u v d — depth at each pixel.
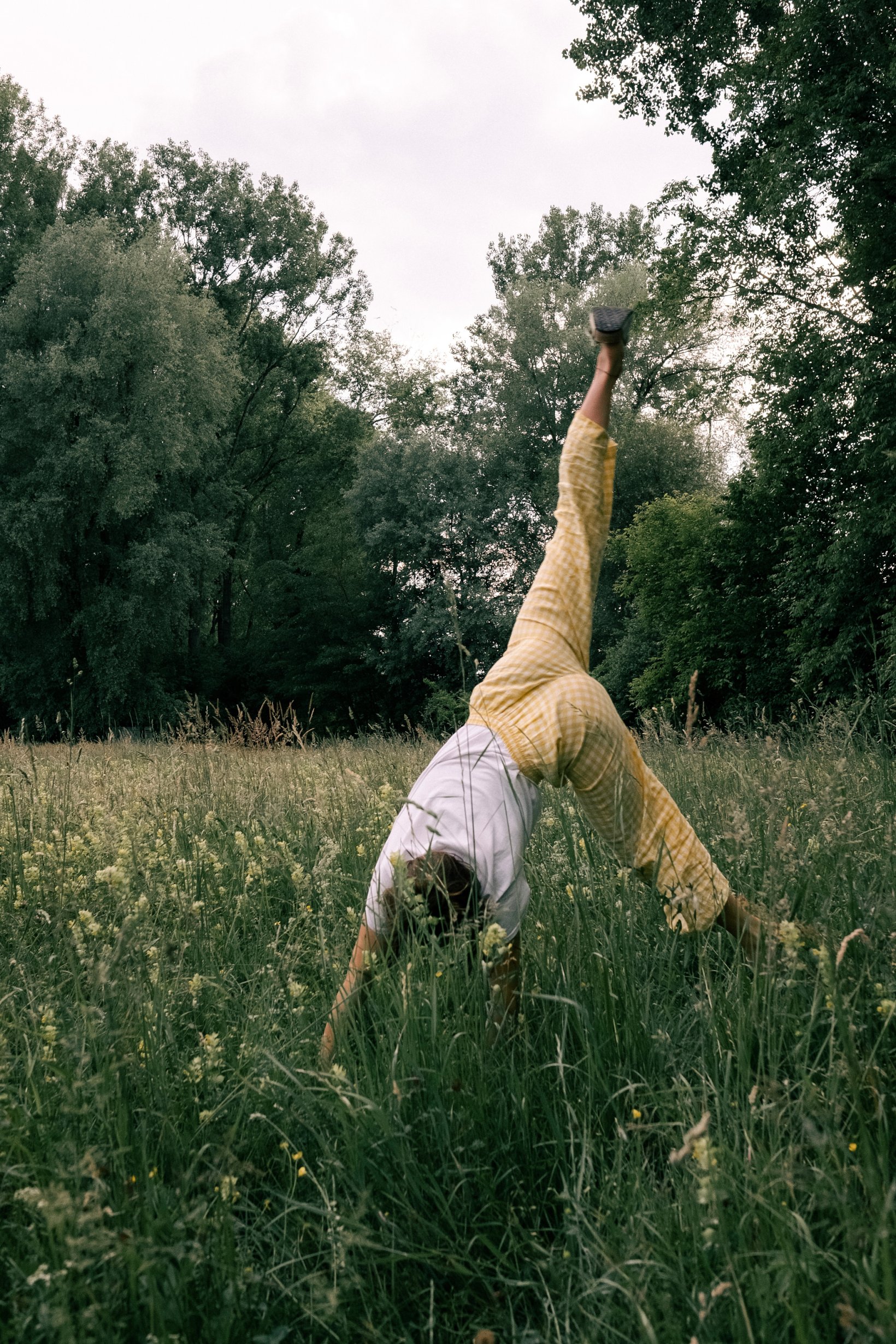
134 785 4.65
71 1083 1.74
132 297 29.16
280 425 42.16
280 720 6.79
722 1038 2.09
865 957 2.11
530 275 45.56
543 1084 2.04
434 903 2.23
